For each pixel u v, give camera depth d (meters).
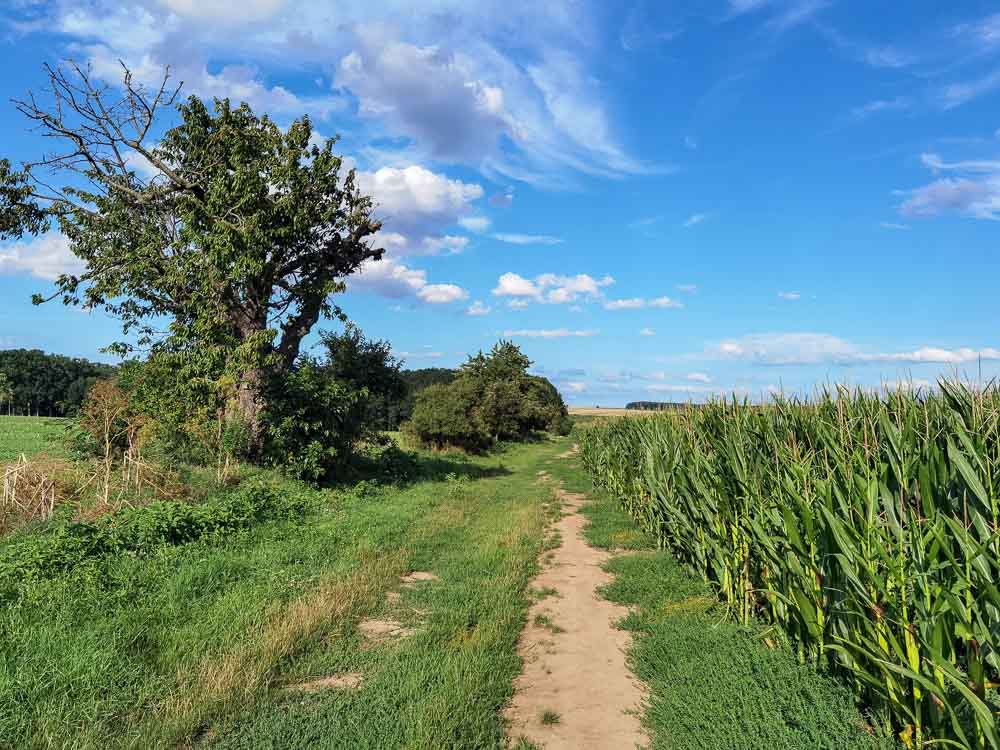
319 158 19.41
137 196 19.39
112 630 5.95
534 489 20.62
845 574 4.53
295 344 20.38
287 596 7.53
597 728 4.80
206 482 14.68
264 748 4.34
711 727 4.39
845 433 5.98
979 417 5.26
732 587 6.92
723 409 10.12
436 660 5.88
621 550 11.16
